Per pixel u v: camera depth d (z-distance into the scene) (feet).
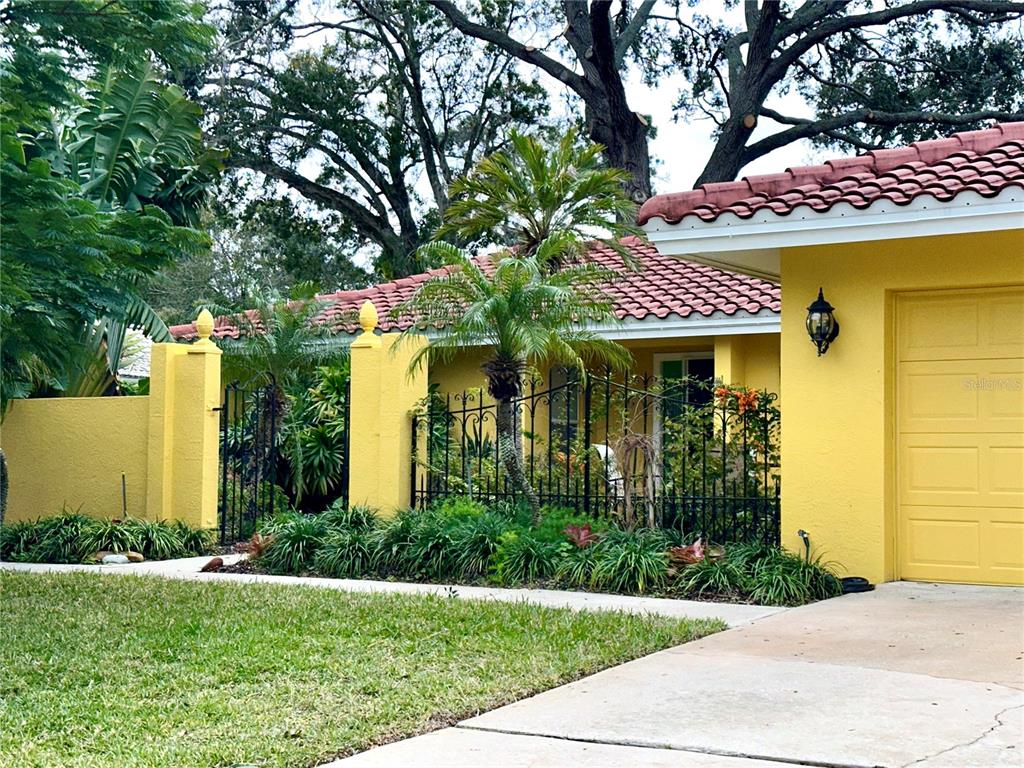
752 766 17.60
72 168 55.93
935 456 35.70
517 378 41.70
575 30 102.73
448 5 107.45
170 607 32.32
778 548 36.86
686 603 33.17
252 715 21.03
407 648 26.61
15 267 36.37
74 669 24.91
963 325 35.35
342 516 44.29
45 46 37.45
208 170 64.49
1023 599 32.30
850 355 35.94
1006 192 31.24
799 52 100.22
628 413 53.01
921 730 19.19
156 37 37.86
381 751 18.95
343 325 62.13
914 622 28.86
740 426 44.70
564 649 26.17
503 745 19.10
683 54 110.11
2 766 18.15
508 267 40.45
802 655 25.27
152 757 18.52
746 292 54.95
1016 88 98.68
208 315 51.03
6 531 48.57
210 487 50.31
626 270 62.59
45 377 56.39
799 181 36.94
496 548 38.29
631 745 18.88
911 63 103.40
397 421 46.65
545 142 108.99
